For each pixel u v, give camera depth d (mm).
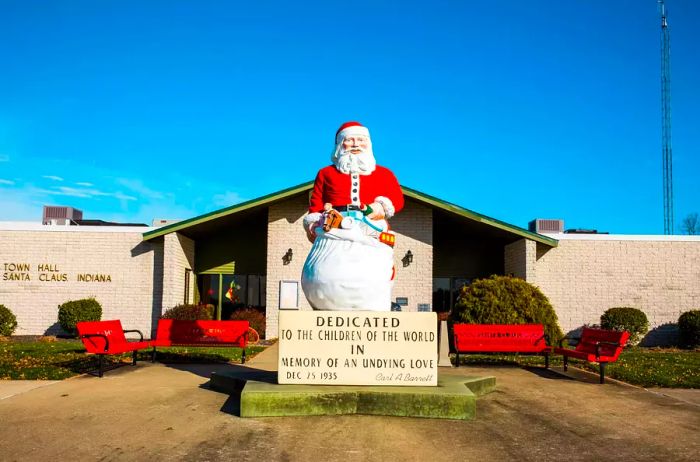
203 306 19312
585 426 6879
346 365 7543
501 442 6133
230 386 8461
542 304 15500
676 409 7887
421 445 5961
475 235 22234
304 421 6762
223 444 5906
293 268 20141
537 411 7633
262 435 6203
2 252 20203
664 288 20281
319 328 7578
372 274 7629
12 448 5781
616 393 9055
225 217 19422
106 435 6219
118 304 20250
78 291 20266
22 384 9227
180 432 6328
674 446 6094
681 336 18734
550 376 10922
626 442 6230
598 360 10195
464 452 5773
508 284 15719
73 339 18844
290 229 20250
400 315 7586
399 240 20109
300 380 7539
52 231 20391
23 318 20094
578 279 20344
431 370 7543
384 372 7531
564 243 20469
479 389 8617
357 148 8141
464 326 12289
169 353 13859
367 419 6898
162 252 20406
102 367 10891
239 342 12523
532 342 12055
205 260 22094
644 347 19281
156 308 20250
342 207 7980
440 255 22328
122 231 20469
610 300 20297
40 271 20250
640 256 20406
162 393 8430
